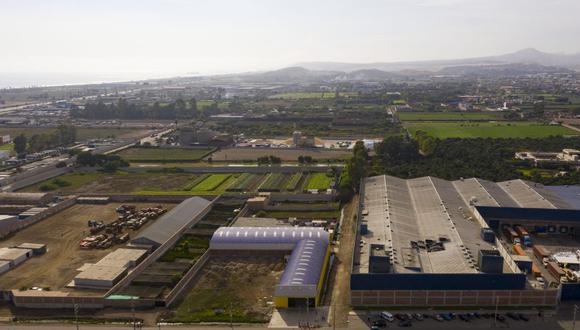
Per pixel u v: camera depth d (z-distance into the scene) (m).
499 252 100.44
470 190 160.00
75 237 141.88
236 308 99.19
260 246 126.56
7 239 140.25
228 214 159.75
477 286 96.69
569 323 90.50
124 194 183.88
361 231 122.69
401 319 92.44
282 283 100.12
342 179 184.38
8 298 105.12
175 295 104.19
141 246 129.88
